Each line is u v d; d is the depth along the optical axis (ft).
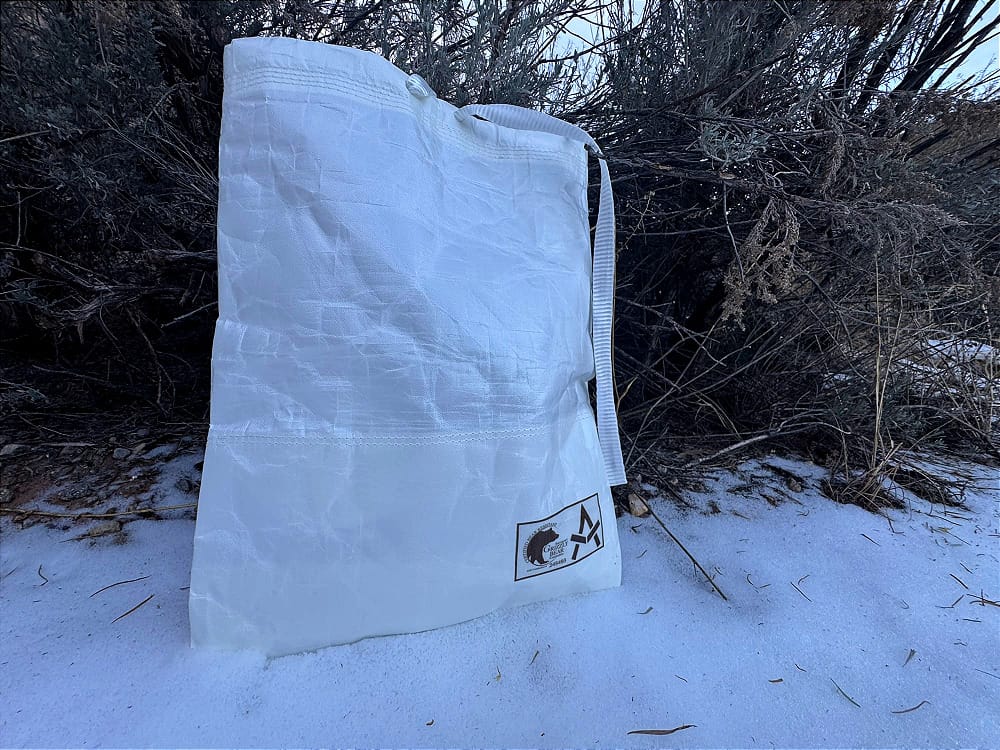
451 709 2.35
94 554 3.31
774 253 3.46
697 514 3.98
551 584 2.89
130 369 5.07
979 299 4.75
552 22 4.39
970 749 2.24
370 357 2.42
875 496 4.21
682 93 4.10
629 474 4.30
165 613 2.82
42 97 3.69
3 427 4.68
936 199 4.14
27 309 4.82
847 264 4.37
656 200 4.48
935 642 2.80
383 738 2.22
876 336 4.62
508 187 2.91
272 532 2.42
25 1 3.63
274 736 2.20
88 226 4.56
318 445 2.41
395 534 2.51
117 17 3.32
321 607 2.52
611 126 4.28
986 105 4.02
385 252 2.40
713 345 5.13
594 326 3.17
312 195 2.35
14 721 2.19
